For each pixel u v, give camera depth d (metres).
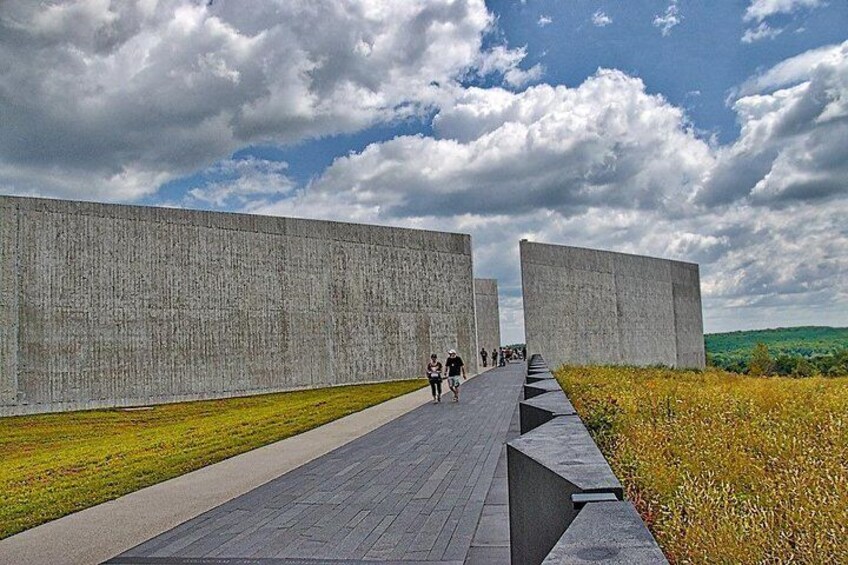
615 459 6.20
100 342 26.00
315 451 12.47
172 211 28.56
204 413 23.47
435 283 39.88
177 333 28.17
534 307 38.31
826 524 4.11
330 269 34.44
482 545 6.25
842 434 7.43
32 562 6.35
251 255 31.12
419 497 8.32
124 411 24.91
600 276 43.53
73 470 12.27
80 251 25.88
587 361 41.62
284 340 31.97
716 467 5.99
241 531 7.09
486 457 11.05
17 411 23.89
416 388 29.61
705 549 3.95
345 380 34.56
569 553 2.04
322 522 7.31
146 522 7.66
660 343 48.75
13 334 24.08
